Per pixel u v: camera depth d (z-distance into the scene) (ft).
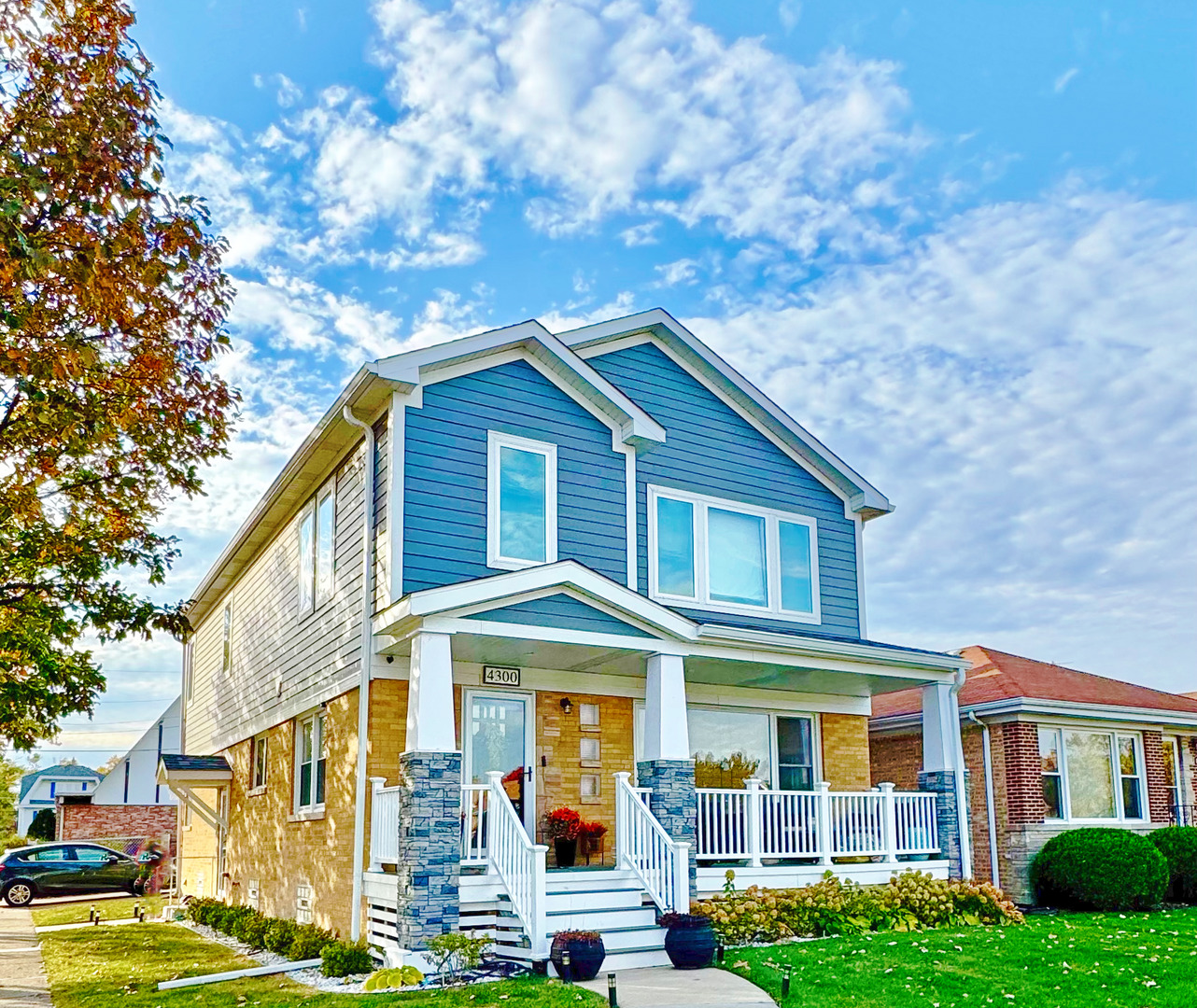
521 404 49.11
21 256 29.71
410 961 35.88
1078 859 58.54
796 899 44.98
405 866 37.27
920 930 45.62
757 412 59.36
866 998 31.35
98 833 126.11
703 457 56.80
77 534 42.34
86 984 41.06
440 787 37.99
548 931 37.78
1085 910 59.41
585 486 50.44
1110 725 69.10
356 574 46.70
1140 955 38.40
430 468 45.34
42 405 34.19
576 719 49.49
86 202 34.14
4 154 30.30
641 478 53.62
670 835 43.16
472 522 46.01
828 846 49.37
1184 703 74.79
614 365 55.21
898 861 52.65
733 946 40.96
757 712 57.31
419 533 44.27
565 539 49.01
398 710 43.88
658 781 43.78
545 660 47.19
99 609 42.09
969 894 49.19
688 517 55.21
